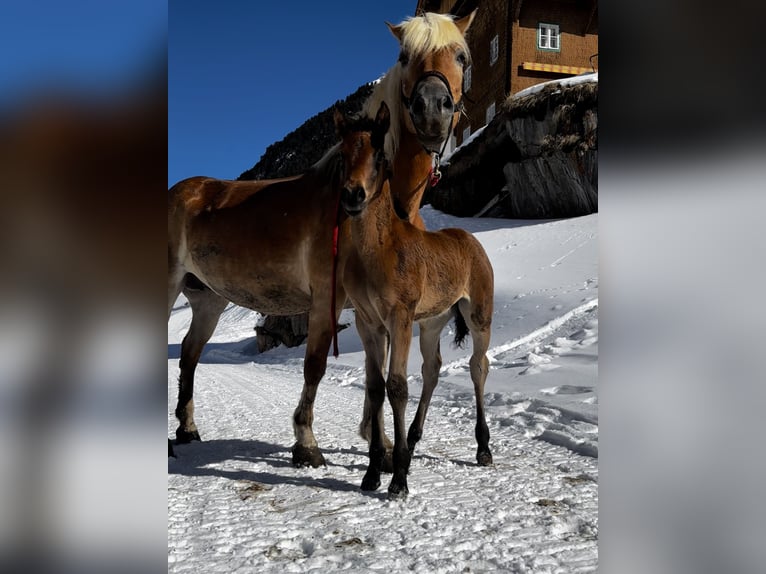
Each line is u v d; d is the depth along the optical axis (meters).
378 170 3.45
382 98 4.84
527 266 16.30
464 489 3.72
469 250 4.57
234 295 5.05
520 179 21.61
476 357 4.59
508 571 2.44
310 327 4.52
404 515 3.20
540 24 22.95
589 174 19.97
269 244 4.69
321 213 4.48
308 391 4.45
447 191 25.39
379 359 3.94
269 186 5.02
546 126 20.44
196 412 7.77
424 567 2.47
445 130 4.30
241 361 23.27
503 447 5.05
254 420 7.01
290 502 3.48
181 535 2.90
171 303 5.31
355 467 4.39
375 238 3.62
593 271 14.41
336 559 2.58
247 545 2.76
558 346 10.27
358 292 3.88
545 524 3.02
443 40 4.42
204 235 5.01
